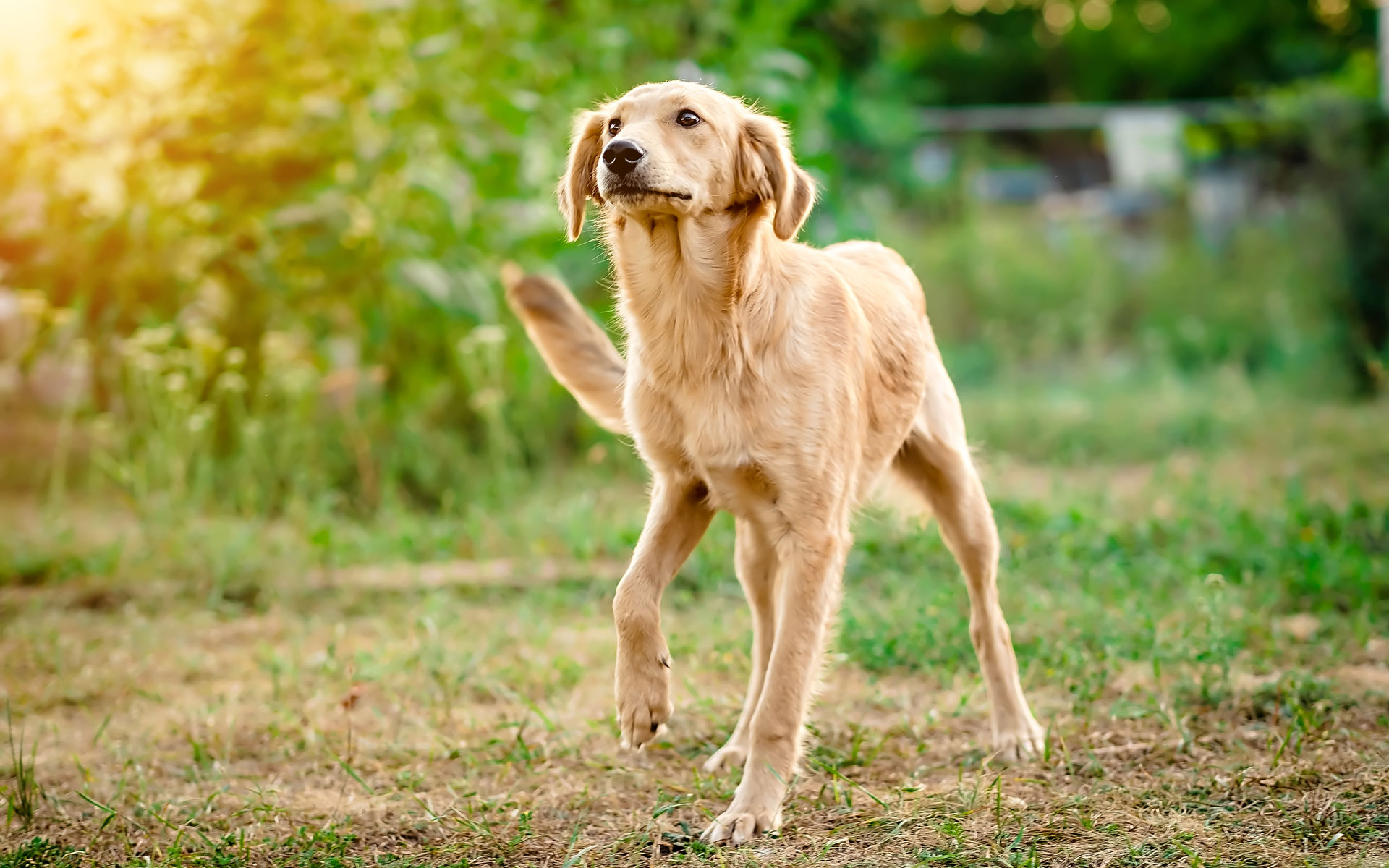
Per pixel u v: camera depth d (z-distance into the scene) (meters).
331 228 9.68
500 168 10.39
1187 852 3.98
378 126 10.02
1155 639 6.05
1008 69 30.03
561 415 11.03
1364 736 4.99
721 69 11.02
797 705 4.45
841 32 16.53
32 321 9.86
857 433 4.82
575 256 10.51
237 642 6.96
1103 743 5.16
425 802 4.62
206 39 9.71
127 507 9.40
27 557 8.13
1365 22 27.61
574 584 7.81
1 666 6.52
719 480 4.66
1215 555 7.78
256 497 9.10
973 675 6.05
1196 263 17.17
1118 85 29.67
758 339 4.60
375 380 9.79
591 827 4.45
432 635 6.42
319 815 4.61
